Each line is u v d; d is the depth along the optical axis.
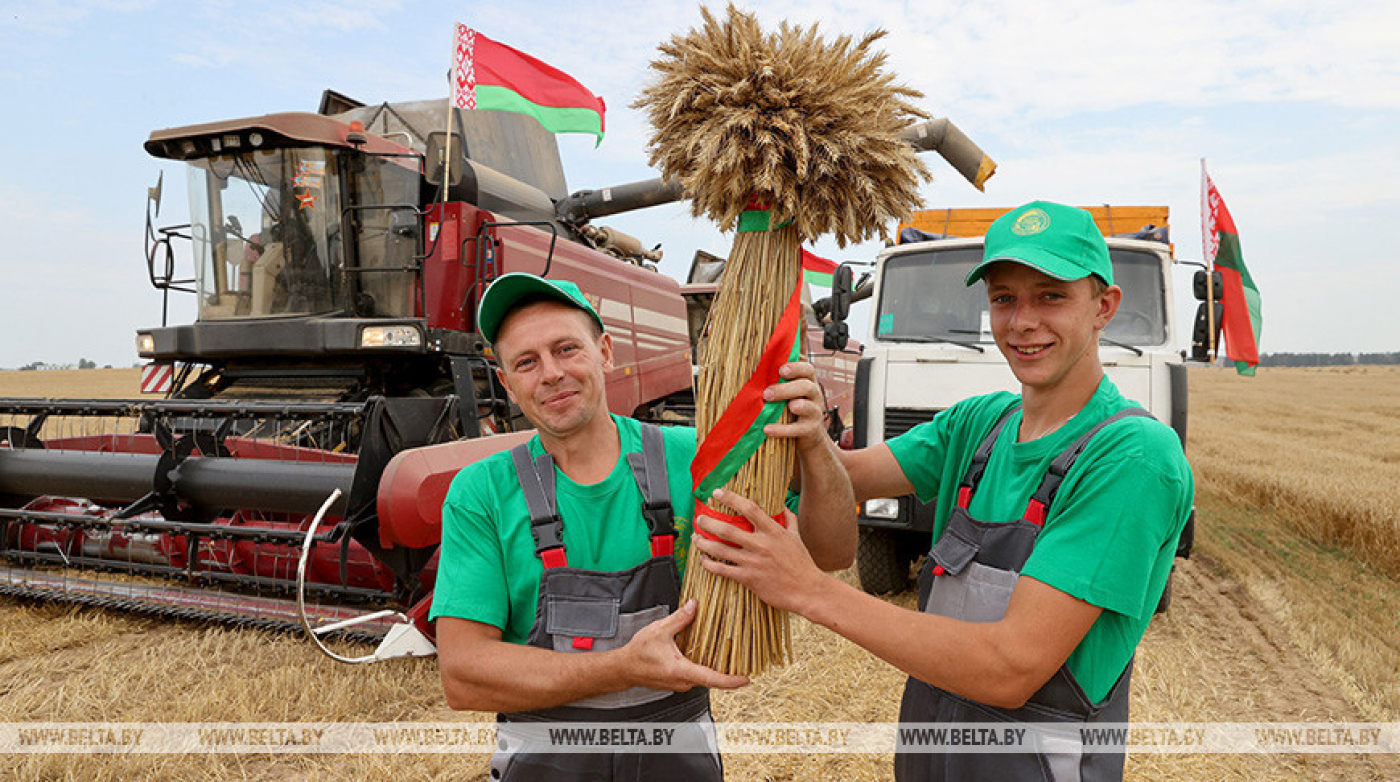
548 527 1.56
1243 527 8.90
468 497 1.62
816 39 1.48
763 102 1.41
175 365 6.21
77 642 4.43
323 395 5.62
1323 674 4.32
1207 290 5.15
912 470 1.94
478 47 6.18
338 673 3.97
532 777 1.61
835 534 1.68
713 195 1.44
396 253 5.75
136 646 4.40
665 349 8.79
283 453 4.48
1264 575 6.54
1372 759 3.36
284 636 4.41
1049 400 1.59
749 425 1.43
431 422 4.20
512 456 1.65
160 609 4.68
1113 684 1.51
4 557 5.36
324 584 4.55
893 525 5.20
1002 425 1.73
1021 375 1.56
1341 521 8.04
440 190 5.82
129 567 4.93
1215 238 6.80
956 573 1.63
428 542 3.81
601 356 1.69
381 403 3.92
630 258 9.34
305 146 5.44
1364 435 21.02
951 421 1.90
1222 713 3.82
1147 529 1.40
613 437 1.69
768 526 1.38
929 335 5.61
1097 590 1.37
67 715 3.49
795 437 1.47
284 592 4.80
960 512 1.71
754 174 1.37
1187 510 1.51
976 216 6.50
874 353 5.62
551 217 7.56
